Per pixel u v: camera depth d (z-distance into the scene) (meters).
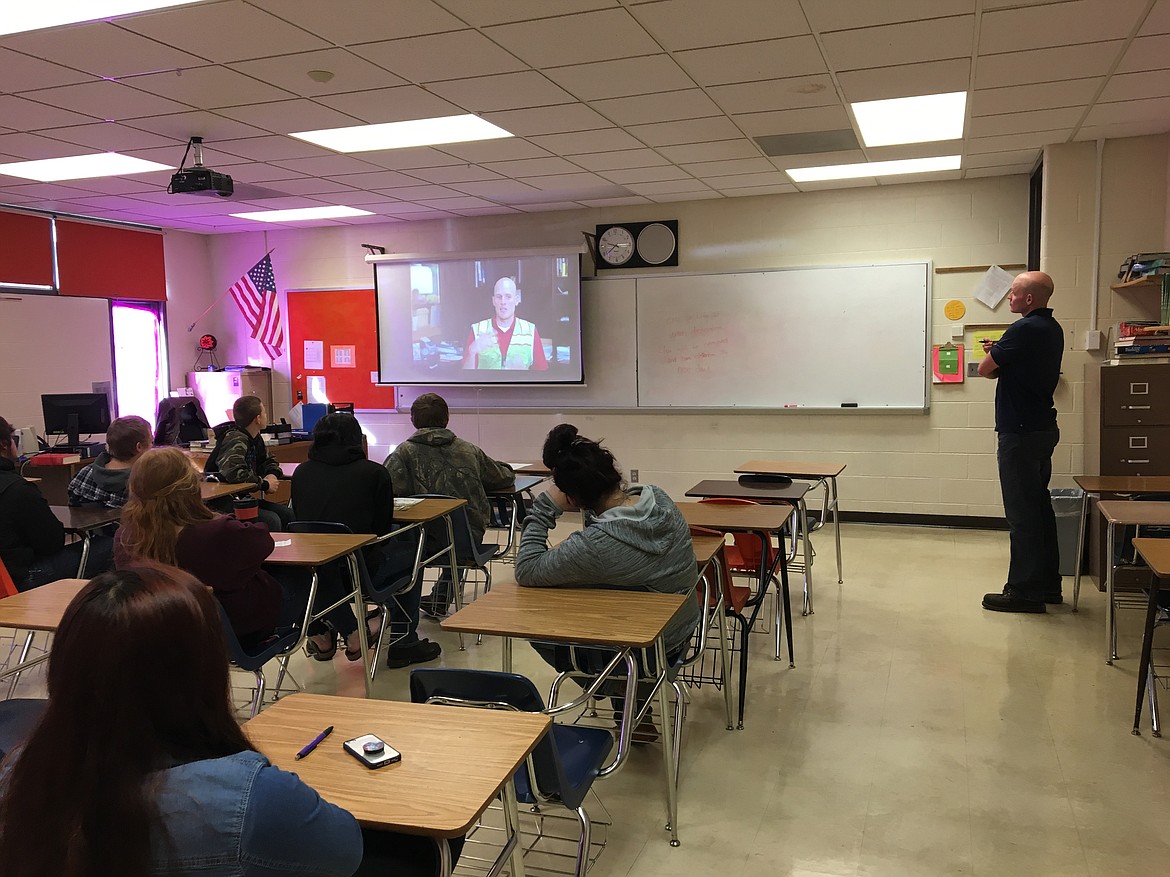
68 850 0.90
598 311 7.73
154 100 4.24
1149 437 4.97
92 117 4.52
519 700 1.90
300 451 7.54
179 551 2.66
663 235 7.45
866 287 6.91
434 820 1.34
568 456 2.73
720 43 3.58
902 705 3.41
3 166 5.65
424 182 6.41
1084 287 5.55
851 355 7.00
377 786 1.45
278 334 8.81
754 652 4.04
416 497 4.28
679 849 2.43
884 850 2.41
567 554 2.57
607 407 7.79
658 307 7.53
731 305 7.31
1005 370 4.46
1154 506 3.82
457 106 4.45
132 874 0.91
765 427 7.33
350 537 3.36
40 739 0.93
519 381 7.94
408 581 3.74
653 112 4.61
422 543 3.79
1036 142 5.46
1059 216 5.54
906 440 6.95
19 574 3.78
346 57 3.67
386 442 8.58
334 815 1.12
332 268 8.60
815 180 6.55
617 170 6.09
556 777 1.83
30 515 3.80
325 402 8.71
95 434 6.71
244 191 6.62
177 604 0.98
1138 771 2.83
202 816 0.97
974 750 3.01
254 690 2.85
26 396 7.09
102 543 4.29
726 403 7.41
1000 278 6.55
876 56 3.77
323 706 1.79
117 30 3.33
